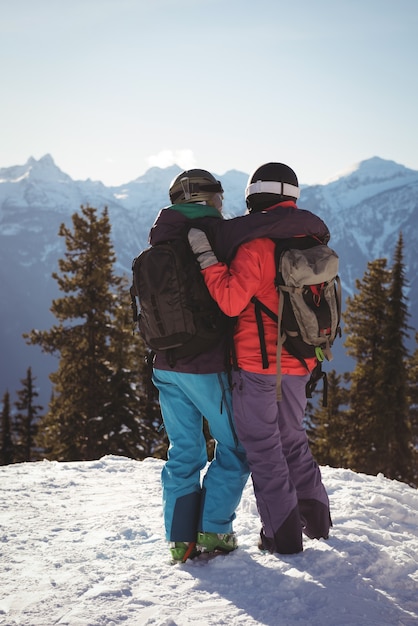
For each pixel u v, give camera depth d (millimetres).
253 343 3580
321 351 3572
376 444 32969
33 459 47469
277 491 3646
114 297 29172
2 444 46656
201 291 3506
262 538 3793
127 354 28891
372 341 33438
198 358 3621
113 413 27703
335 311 3523
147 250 3602
